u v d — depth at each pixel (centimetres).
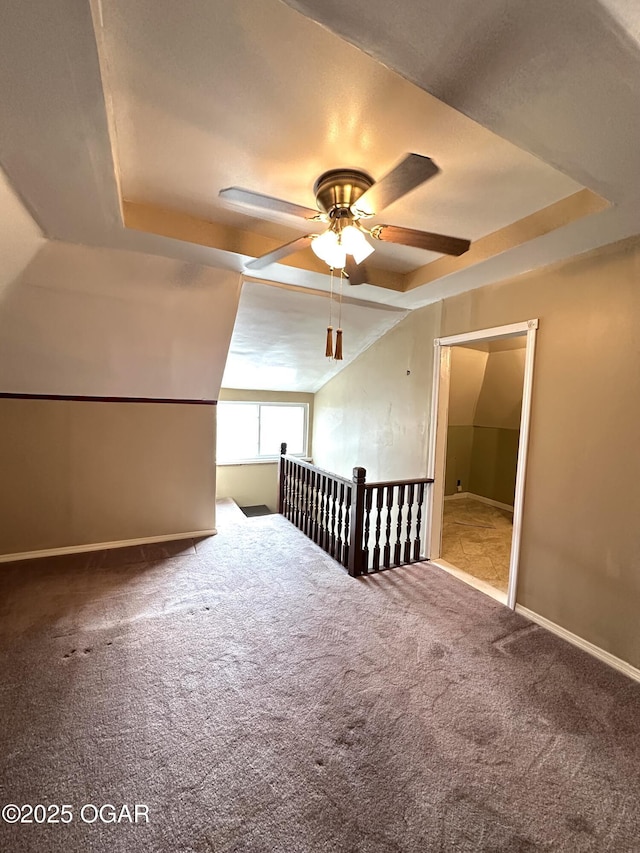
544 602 252
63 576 296
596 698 190
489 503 574
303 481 403
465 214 215
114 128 153
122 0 102
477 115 121
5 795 136
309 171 182
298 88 131
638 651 206
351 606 266
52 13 95
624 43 90
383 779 146
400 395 397
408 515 345
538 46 94
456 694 189
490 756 157
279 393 592
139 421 354
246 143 162
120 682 190
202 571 310
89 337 299
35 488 324
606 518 220
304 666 205
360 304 357
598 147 132
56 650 212
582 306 231
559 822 133
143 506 363
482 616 260
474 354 497
